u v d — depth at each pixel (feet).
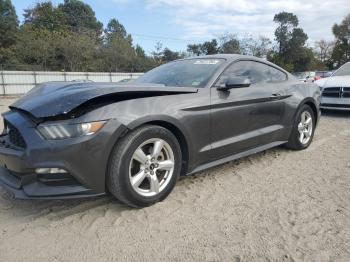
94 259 8.10
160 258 8.11
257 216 10.09
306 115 17.19
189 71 13.37
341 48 244.63
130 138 9.75
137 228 9.45
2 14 203.21
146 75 14.62
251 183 12.69
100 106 9.54
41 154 8.98
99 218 10.01
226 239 8.87
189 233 9.18
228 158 13.01
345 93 27.50
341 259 7.98
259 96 13.87
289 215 10.12
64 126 9.07
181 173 11.71
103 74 116.47
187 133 11.14
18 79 100.01
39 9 224.94
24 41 154.40
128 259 8.08
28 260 8.07
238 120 12.98
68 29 219.41
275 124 15.08
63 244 8.73
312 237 8.91
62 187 9.30
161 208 10.59
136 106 9.98
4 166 10.30
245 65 14.12
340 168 14.33
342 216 10.00
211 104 11.80
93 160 9.21
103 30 279.08
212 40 221.87
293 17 237.86
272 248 8.45
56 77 107.04
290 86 16.07
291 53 239.30
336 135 20.86
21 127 9.43
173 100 10.89
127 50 174.70
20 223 9.81
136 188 10.11
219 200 11.20
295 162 15.21
